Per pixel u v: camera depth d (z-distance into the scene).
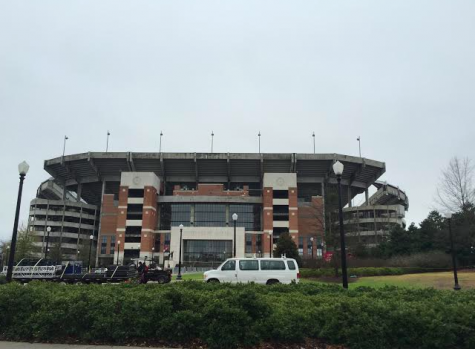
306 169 102.44
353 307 8.68
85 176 107.06
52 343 8.97
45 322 9.22
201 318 8.70
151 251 93.75
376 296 11.49
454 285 28.08
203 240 92.19
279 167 101.88
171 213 100.81
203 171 104.38
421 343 8.20
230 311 8.57
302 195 111.94
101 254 97.25
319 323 8.73
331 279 37.16
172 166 102.44
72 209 105.56
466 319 8.38
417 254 52.22
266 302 9.23
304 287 13.23
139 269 34.50
